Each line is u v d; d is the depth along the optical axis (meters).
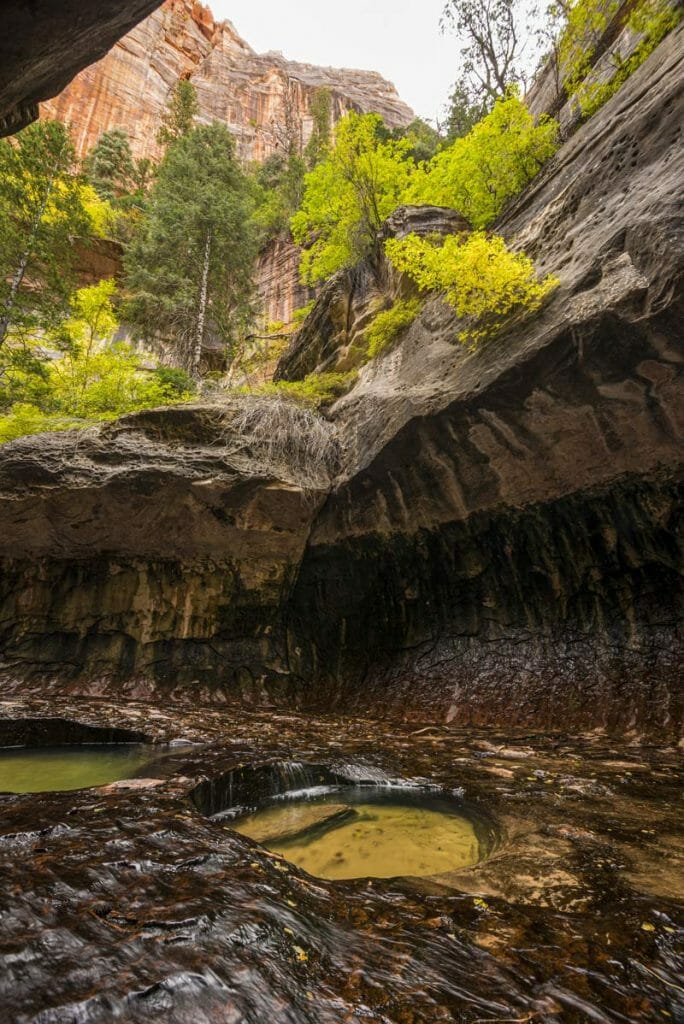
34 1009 1.52
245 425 10.56
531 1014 1.62
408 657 9.27
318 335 15.75
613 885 2.65
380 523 9.25
